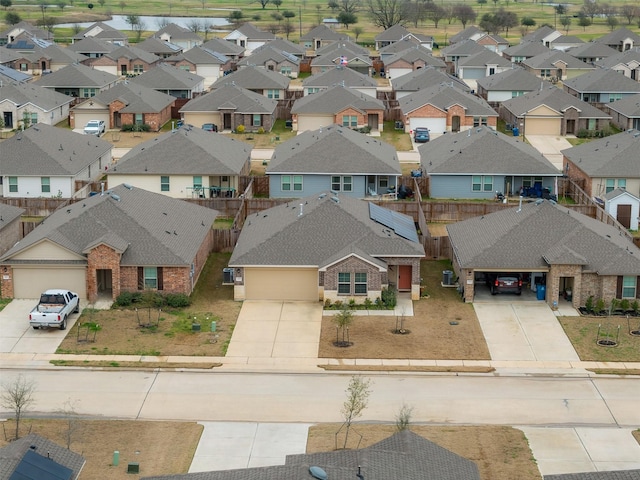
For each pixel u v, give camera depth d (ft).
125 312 181.27
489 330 173.99
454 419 139.64
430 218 242.99
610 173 260.62
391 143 352.69
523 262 186.60
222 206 244.42
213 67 526.98
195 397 146.82
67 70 433.48
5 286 187.83
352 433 134.10
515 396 147.84
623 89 421.59
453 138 288.71
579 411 142.82
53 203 244.22
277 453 128.57
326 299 185.78
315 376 155.02
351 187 263.49
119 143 349.41
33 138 271.28
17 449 111.34
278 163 264.52
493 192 266.77
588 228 191.83
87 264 185.47
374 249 189.67
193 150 267.59
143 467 123.65
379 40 652.48
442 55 582.35
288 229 193.88
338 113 371.56
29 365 156.97
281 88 426.10
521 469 123.95
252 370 156.66
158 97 392.27
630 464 126.41
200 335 170.91
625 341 168.96
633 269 182.50
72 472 111.04
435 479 100.83
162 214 203.92
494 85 429.79
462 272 191.11
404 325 176.24
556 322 178.09
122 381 152.25
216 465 125.08
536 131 370.94
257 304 187.62
